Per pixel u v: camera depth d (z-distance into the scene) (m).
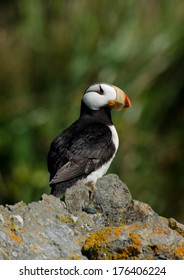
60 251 6.43
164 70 15.45
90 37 15.45
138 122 15.23
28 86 15.71
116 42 15.35
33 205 6.97
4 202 14.98
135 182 15.32
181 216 15.72
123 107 9.71
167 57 15.46
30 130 15.19
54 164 8.98
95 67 15.32
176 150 15.55
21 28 15.91
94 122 9.58
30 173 14.74
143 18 15.53
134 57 15.33
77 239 6.69
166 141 15.52
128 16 15.45
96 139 9.20
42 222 6.75
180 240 6.36
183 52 15.50
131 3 15.43
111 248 6.34
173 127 15.65
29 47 15.77
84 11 15.52
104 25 15.45
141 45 15.38
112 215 7.17
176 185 15.56
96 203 7.27
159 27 15.52
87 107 9.73
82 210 7.22
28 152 15.07
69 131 9.38
